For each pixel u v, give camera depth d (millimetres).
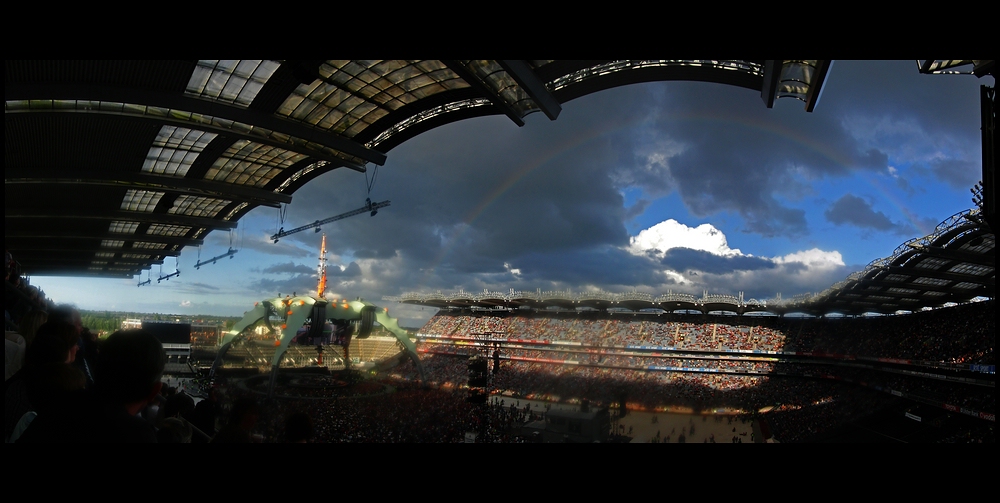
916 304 60500
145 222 48219
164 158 34844
